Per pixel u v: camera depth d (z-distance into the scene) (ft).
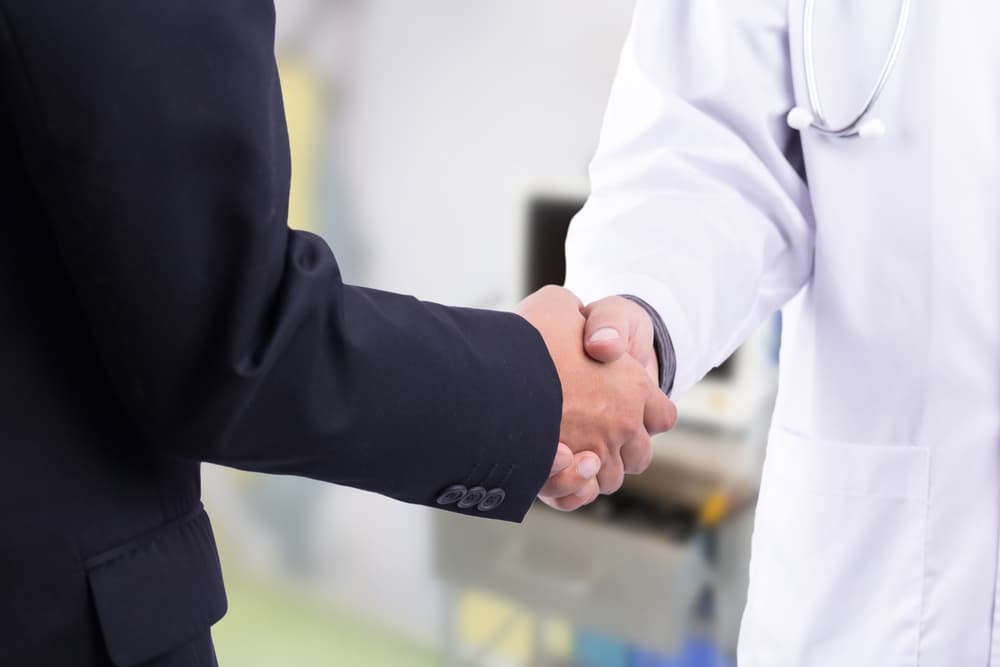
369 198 10.00
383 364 2.24
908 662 3.29
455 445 2.39
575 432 3.26
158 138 1.89
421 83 9.65
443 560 8.14
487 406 2.43
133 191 1.89
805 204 3.64
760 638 3.61
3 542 1.98
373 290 2.41
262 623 9.11
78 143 1.85
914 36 3.19
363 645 8.81
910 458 3.27
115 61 1.85
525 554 7.76
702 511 7.64
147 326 1.97
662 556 7.40
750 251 3.56
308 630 8.98
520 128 9.27
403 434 2.29
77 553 2.06
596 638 7.74
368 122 9.91
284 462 2.20
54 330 2.07
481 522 7.91
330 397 2.16
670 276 3.51
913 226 3.22
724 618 7.52
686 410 7.77
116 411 2.15
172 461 2.26
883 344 3.29
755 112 3.55
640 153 3.74
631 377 3.29
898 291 3.25
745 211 3.60
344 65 10.01
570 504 3.42
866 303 3.31
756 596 3.67
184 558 2.24
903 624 3.29
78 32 1.82
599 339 3.21
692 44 3.65
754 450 7.67
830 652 3.43
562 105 9.16
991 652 3.20
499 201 9.27
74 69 1.82
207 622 2.26
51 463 2.05
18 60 1.81
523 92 9.28
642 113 3.74
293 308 2.06
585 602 7.64
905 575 3.29
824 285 3.40
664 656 7.43
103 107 1.85
